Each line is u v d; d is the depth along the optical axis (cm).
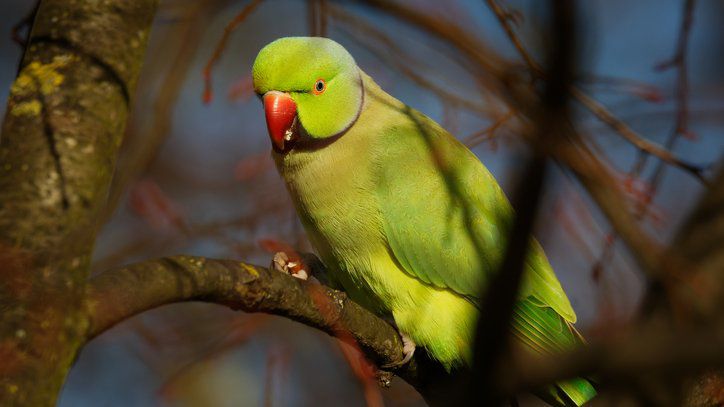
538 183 382
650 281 564
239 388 1165
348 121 819
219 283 522
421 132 845
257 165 1021
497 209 851
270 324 1105
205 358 1019
